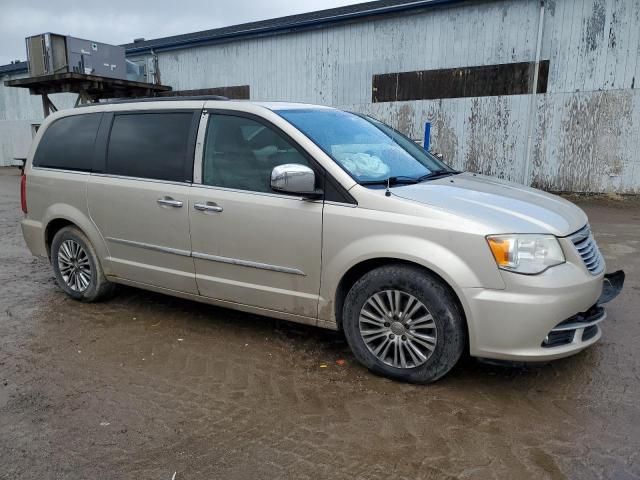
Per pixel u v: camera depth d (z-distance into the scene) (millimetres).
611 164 12445
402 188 3518
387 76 14820
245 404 3197
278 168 3398
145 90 18531
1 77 24891
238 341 4133
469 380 3455
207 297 4180
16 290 5473
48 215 5047
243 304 4000
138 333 4309
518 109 13141
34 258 6852
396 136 4605
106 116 4711
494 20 13047
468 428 2914
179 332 4320
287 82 16719
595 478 2490
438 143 14344
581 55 12273
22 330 4383
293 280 3693
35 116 24312
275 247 3697
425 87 14289
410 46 14305
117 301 5094
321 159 3553
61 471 2594
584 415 3025
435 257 3145
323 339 4148
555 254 3125
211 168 4016
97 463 2652
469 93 13688
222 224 3895
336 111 4426
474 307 3086
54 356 3883
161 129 4328
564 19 12297
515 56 12953
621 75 11969
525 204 3475
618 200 12195
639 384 3367
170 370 3652
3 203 12531
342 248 3438
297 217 3582
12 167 25625
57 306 4973
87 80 15391
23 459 2686
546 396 3238
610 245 7445
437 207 3238
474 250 3072
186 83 19078
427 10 13852
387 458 2664
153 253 4367
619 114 12133
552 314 3018
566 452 2689
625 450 2695
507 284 3029
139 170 4391
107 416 3076
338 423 2979
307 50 16094
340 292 3607
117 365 3732
